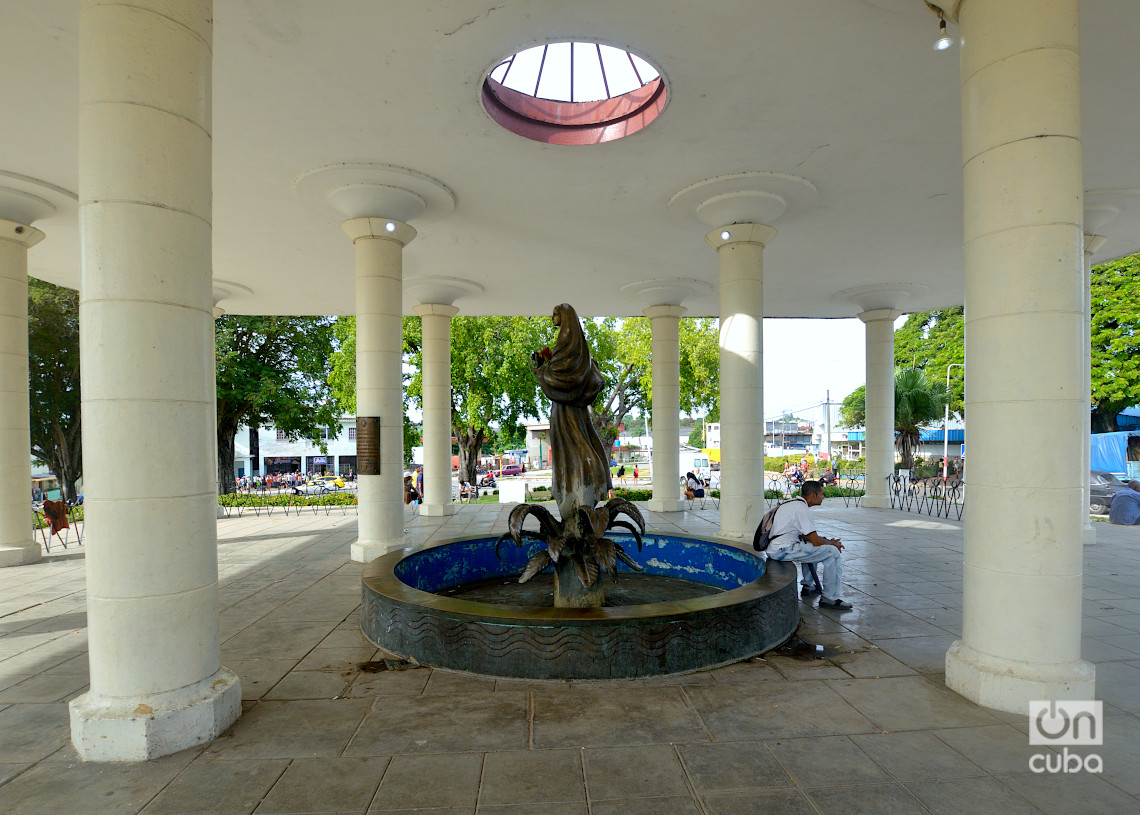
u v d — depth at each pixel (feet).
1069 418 13.21
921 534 37.52
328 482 111.55
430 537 37.70
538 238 36.45
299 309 54.75
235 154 25.71
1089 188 29.73
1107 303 65.05
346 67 20.02
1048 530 13.17
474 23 18.04
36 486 88.28
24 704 14.21
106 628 11.94
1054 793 10.26
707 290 50.37
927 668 15.71
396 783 10.64
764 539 21.76
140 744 11.46
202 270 12.98
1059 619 13.16
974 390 14.21
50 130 23.82
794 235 36.50
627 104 24.54
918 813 9.71
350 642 18.16
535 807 9.92
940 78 20.84
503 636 15.08
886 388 52.13
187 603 12.46
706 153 25.98
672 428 51.70
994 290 13.66
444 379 50.21
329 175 27.40
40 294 66.74
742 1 17.22
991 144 13.67
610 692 14.21
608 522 17.84
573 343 18.58
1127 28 18.11
